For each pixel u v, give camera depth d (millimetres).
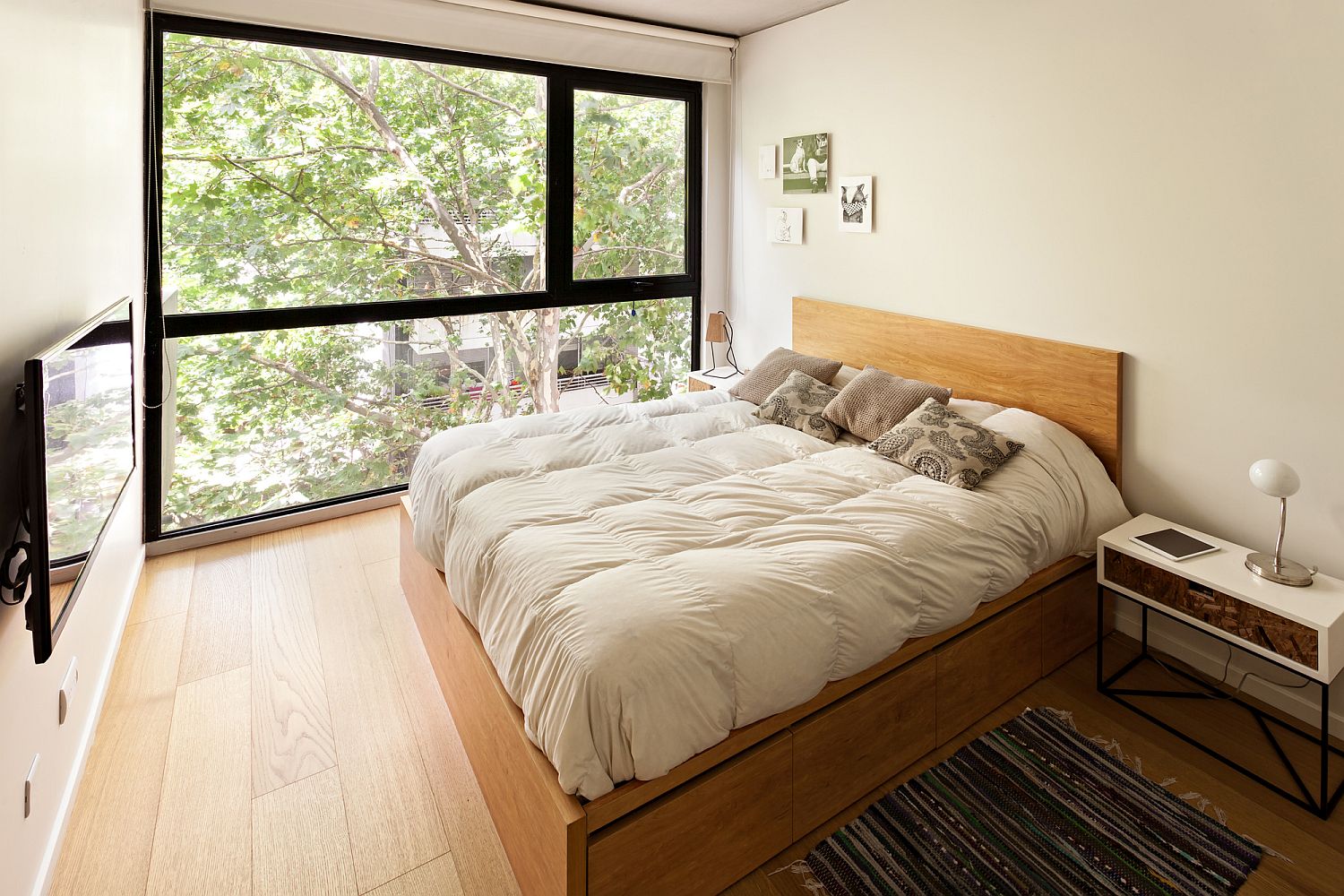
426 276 3797
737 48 4293
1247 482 2320
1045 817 1857
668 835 1523
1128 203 2523
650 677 1470
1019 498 2336
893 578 1912
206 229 3207
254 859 1729
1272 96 2123
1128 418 2621
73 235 1940
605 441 2756
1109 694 2352
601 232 4293
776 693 1640
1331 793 1921
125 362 2168
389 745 2123
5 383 1446
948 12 3059
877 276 3564
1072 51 2629
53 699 1741
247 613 2820
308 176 3400
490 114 3828
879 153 3461
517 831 1656
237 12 2998
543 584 1728
